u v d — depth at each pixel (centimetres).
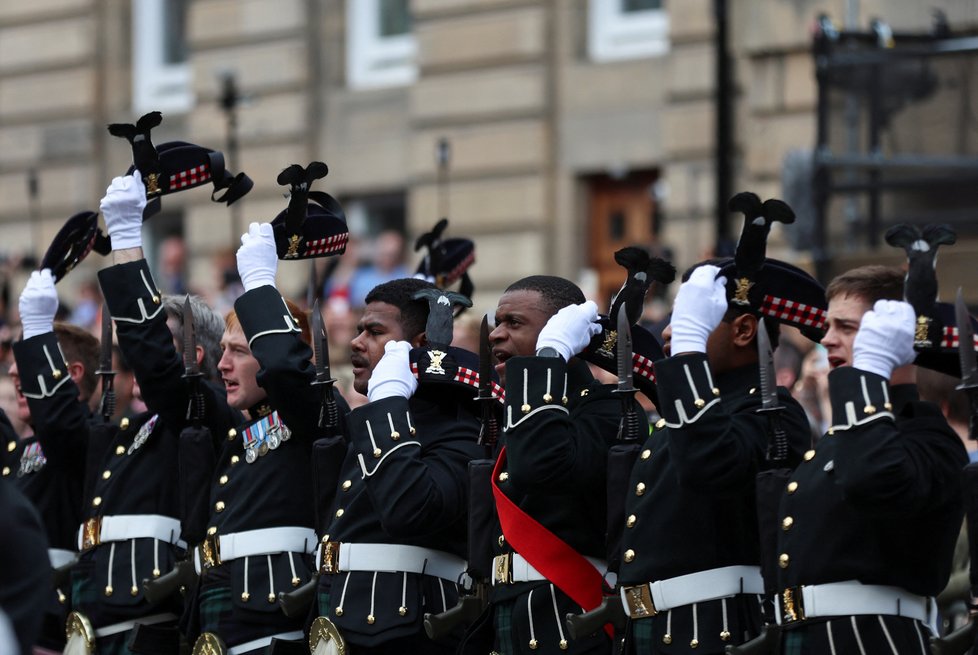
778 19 4119
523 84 4922
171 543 2167
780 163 4138
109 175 5888
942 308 1563
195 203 5462
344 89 5378
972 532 1509
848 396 1479
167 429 2177
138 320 2056
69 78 5938
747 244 1633
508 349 1838
